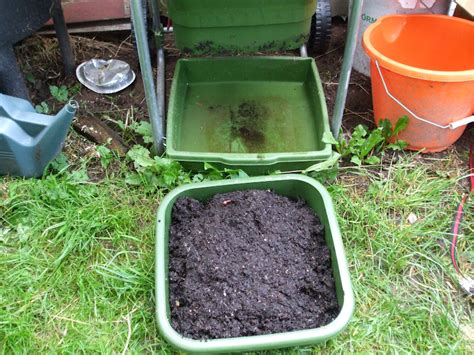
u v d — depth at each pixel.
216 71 1.80
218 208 1.31
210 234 1.25
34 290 1.27
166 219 1.27
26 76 1.88
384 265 1.34
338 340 1.18
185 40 1.57
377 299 1.26
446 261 1.34
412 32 1.67
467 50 1.62
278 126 1.69
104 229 1.41
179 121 1.67
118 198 1.48
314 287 1.18
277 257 1.22
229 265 1.19
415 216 1.44
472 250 1.37
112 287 1.28
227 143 1.64
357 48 1.87
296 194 1.37
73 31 2.06
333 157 1.46
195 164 1.47
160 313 1.07
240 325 1.12
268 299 1.15
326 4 1.85
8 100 1.45
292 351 1.15
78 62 1.98
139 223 1.43
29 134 1.45
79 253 1.35
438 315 1.23
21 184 1.48
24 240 1.37
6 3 1.44
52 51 1.98
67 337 1.19
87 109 1.78
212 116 1.73
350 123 1.74
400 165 1.56
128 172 1.55
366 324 1.21
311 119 1.71
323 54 2.01
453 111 1.47
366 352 1.16
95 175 1.56
